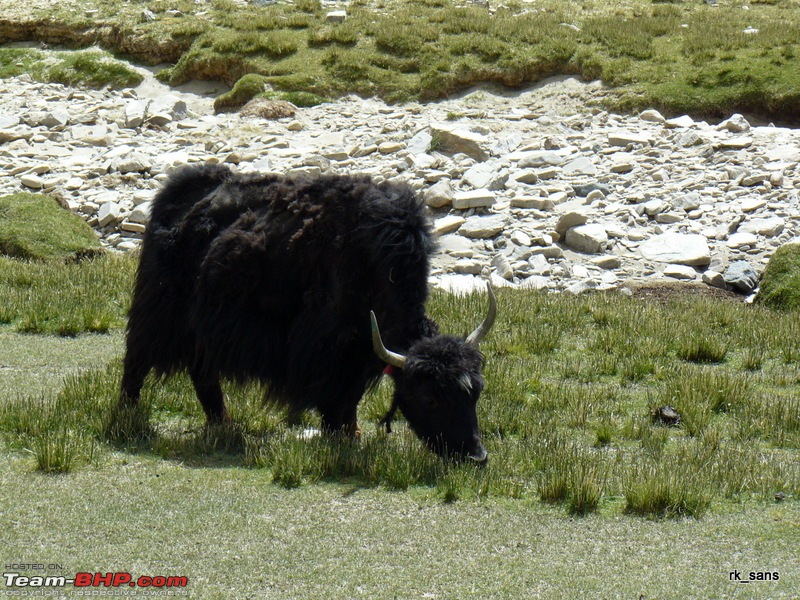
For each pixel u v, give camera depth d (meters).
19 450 27.25
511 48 94.19
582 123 82.44
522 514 24.03
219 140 81.38
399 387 27.41
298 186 29.84
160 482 25.28
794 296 52.81
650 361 39.81
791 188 68.38
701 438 31.47
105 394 31.89
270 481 25.75
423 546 21.95
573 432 31.73
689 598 19.94
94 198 71.06
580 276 59.53
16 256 57.38
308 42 98.25
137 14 105.94
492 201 67.69
